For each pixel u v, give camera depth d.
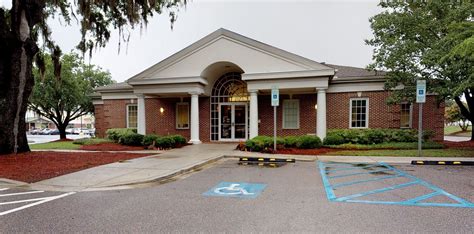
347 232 3.58
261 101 17.09
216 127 17.62
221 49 15.40
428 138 13.95
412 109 15.14
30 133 53.47
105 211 4.48
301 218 4.11
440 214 4.26
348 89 15.80
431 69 12.08
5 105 10.37
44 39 12.73
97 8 12.83
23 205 4.82
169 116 18.64
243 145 12.71
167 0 13.59
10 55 10.38
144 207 4.69
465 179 6.84
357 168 8.53
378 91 15.36
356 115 15.72
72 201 5.07
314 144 12.76
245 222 3.96
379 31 13.32
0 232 3.61
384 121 15.24
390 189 5.86
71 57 24.45
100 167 8.41
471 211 4.40
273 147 12.20
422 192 5.60
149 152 12.34
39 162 9.25
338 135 13.66
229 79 17.52
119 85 21.19
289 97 16.67
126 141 14.98
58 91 22.45
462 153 10.82
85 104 25.38
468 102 13.99
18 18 10.32
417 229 3.67
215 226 3.82
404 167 8.66
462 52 8.70
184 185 6.37
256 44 14.83
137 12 11.98
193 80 15.47
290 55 14.27
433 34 12.26
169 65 16.12
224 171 8.16
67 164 8.94
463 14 10.38
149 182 6.69
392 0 14.04
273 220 4.04
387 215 4.22
